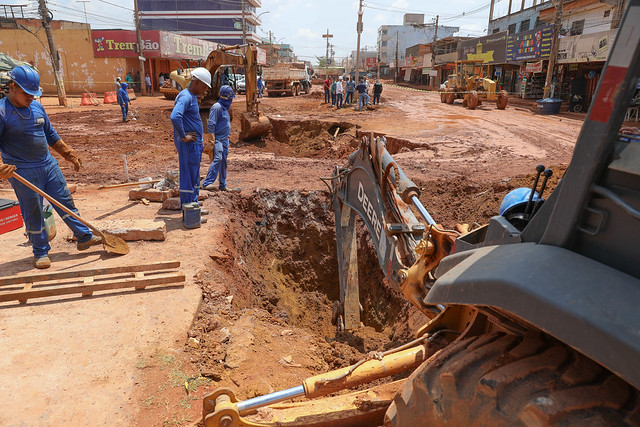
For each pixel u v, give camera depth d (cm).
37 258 509
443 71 5634
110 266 515
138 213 729
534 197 269
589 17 2644
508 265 147
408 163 1168
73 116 2216
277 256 875
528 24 3841
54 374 334
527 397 139
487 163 1152
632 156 128
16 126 470
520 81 3759
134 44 3762
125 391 321
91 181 961
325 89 2970
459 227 342
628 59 127
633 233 130
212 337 409
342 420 256
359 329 609
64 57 3759
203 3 7544
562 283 130
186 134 645
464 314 262
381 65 10175
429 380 170
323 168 1166
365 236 852
